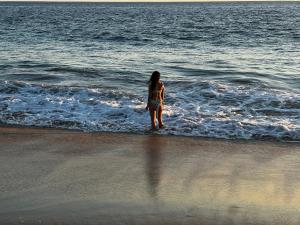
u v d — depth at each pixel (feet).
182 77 64.49
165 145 31.60
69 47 114.62
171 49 110.01
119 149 30.42
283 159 28.35
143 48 112.57
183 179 24.25
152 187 22.90
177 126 36.73
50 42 130.31
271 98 46.65
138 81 61.62
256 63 82.07
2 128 36.22
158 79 35.65
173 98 47.47
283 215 19.47
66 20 292.40
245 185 23.34
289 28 196.85
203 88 51.75
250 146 31.48
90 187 22.84
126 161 27.58
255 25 222.69
